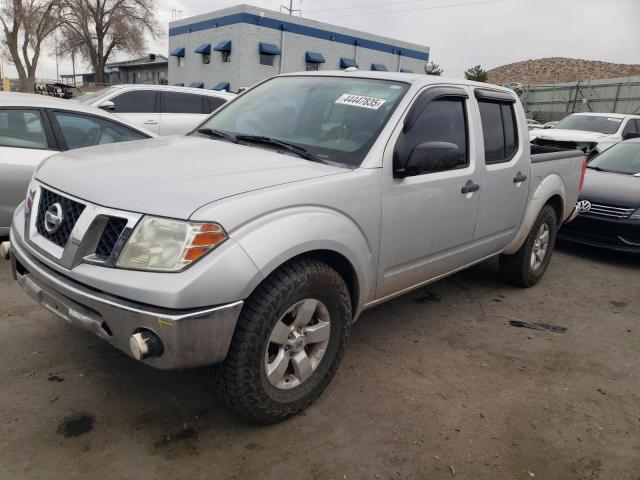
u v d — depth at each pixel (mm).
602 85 36312
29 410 2775
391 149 3168
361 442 2730
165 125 9195
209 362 2393
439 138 3627
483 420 3004
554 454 2766
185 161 2877
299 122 3547
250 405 2602
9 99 4871
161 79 47219
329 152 3188
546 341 4098
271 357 2713
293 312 2723
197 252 2279
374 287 3250
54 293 2590
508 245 4707
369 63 35344
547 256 5363
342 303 2922
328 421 2881
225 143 3398
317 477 2471
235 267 2326
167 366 2307
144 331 2287
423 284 3783
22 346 3387
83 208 2521
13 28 34312
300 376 2826
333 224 2770
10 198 4730
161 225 2309
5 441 2535
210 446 2619
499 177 4172
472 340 4016
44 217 2758
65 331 3611
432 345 3877
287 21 30953
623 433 2984
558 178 5137
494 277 5516
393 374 3420
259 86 4250
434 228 3578
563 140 12594
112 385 3051
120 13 38594
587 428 3006
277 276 2562
